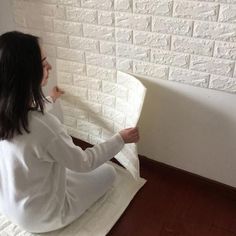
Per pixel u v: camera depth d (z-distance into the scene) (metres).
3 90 1.01
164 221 1.42
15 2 1.65
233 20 1.15
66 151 1.16
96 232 1.36
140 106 1.35
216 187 1.54
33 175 1.17
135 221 1.42
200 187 1.58
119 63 1.48
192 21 1.23
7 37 1.02
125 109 1.50
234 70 1.24
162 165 1.66
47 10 1.55
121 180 1.61
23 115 1.04
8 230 1.35
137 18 1.33
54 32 1.59
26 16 1.65
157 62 1.39
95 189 1.44
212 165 1.52
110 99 1.57
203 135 1.46
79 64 1.60
